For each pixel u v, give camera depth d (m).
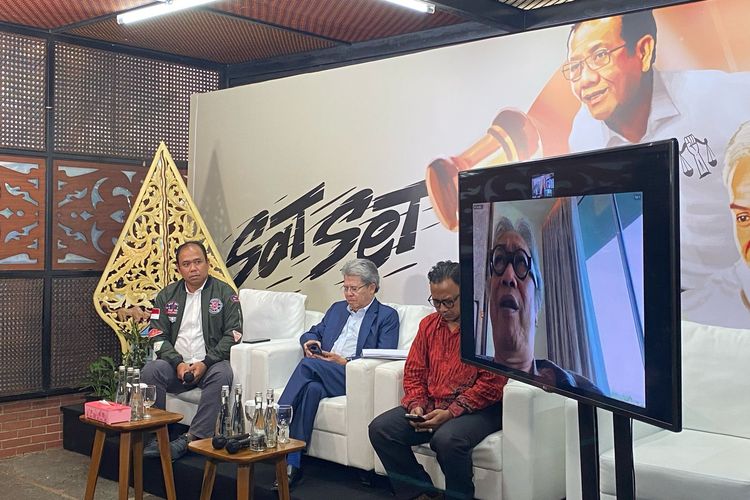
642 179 2.35
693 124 3.80
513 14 4.99
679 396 2.25
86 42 5.82
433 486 3.74
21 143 5.52
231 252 6.12
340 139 5.37
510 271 3.06
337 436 4.13
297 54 6.33
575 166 2.66
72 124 5.76
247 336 5.15
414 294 4.95
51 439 5.66
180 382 4.84
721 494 2.87
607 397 2.51
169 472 4.14
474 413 3.63
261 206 5.90
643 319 2.34
